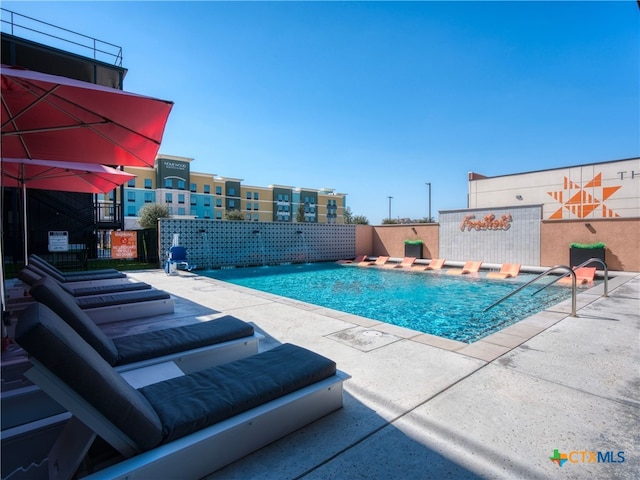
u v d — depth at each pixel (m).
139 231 14.46
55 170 5.74
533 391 2.58
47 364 1.26
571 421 2.17
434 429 2.08
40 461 1.83
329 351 3.45
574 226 11.77
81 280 6.34
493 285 10.59
